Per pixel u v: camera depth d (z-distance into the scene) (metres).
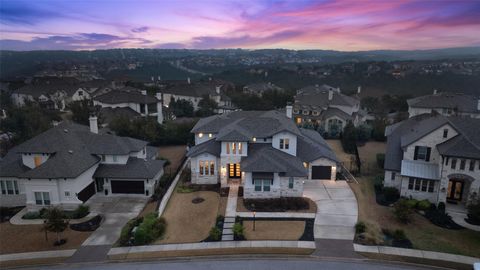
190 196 34.81
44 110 66.44
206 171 37.84
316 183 37.41
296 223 28.48
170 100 90.88
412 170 32.34
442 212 29.61
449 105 57.78
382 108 84.19
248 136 36.41
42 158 34.50
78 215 30.86
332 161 37.78
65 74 192.62
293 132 37.09
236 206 31.92
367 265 22.66
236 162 36.69
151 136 52.31
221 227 28.12
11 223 30.19
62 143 35.22
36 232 28.45
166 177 39.53
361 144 54.34
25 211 32.56
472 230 26.70
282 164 33.88
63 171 31.56
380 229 27.05
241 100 89.94
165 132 55.28
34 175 31.16
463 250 24.02
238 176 38.00
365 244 25.06
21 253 25.23
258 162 33.31
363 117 75.25
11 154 37.25
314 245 25.06
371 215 29.67
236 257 24.05
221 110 84.81
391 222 28.30
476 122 33.62
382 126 57.88
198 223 28.98
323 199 33.16
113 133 50.44
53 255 24.88
